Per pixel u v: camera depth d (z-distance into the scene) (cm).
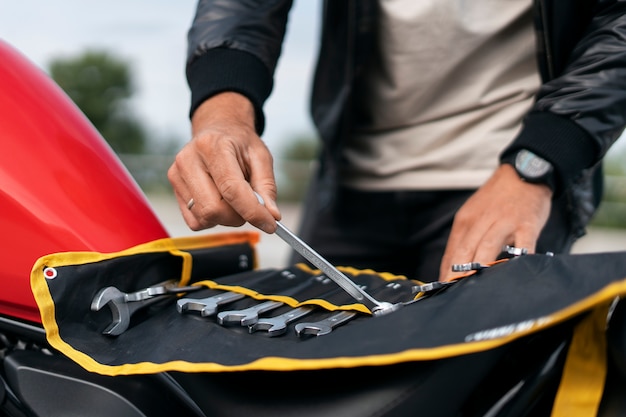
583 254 65
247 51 99
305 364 58
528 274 64
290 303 76
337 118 119
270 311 74
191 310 75
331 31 119
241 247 96
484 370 65
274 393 68
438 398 63
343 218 125
